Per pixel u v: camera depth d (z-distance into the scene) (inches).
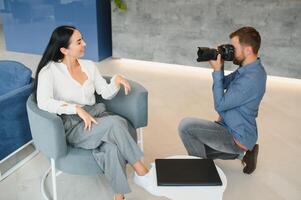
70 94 79.5
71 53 77.9
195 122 86.3
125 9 173.2
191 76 163.9
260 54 156.2
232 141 84.4
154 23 171.9
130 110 85.7
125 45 182.7
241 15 153.7
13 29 198.4
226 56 78.4
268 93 144.6
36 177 90.4
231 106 80.3
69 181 89.2
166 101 137.5
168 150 103.3
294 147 105.1
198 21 162.9
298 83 154.3
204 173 67.3
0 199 82.0
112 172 73.5
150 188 65.6
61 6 182.2
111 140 74.2
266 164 96.5
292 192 85.4
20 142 92.1
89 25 181.0
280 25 148.6
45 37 193.6
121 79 83.8
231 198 83.4
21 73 92.6
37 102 76.0
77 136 76.0
